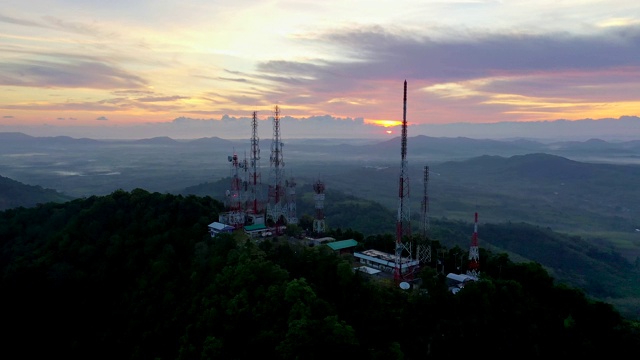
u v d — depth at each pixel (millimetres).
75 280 103375
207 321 78875
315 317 75250
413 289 89125
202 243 104188
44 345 97562
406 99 96250
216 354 71750
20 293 102312
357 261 108688
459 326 78188
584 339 80625
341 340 70250
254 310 78375
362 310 81000
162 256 102688
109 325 95188
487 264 102125
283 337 72062
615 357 80125
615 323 85688
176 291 93125
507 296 84250
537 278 94125
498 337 78500
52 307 100938
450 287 90812
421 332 77312
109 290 102688
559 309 88188
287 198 142625
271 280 84625
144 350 83188
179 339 80000
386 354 70312
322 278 88188
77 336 96625
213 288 85625
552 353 78875
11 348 97625
